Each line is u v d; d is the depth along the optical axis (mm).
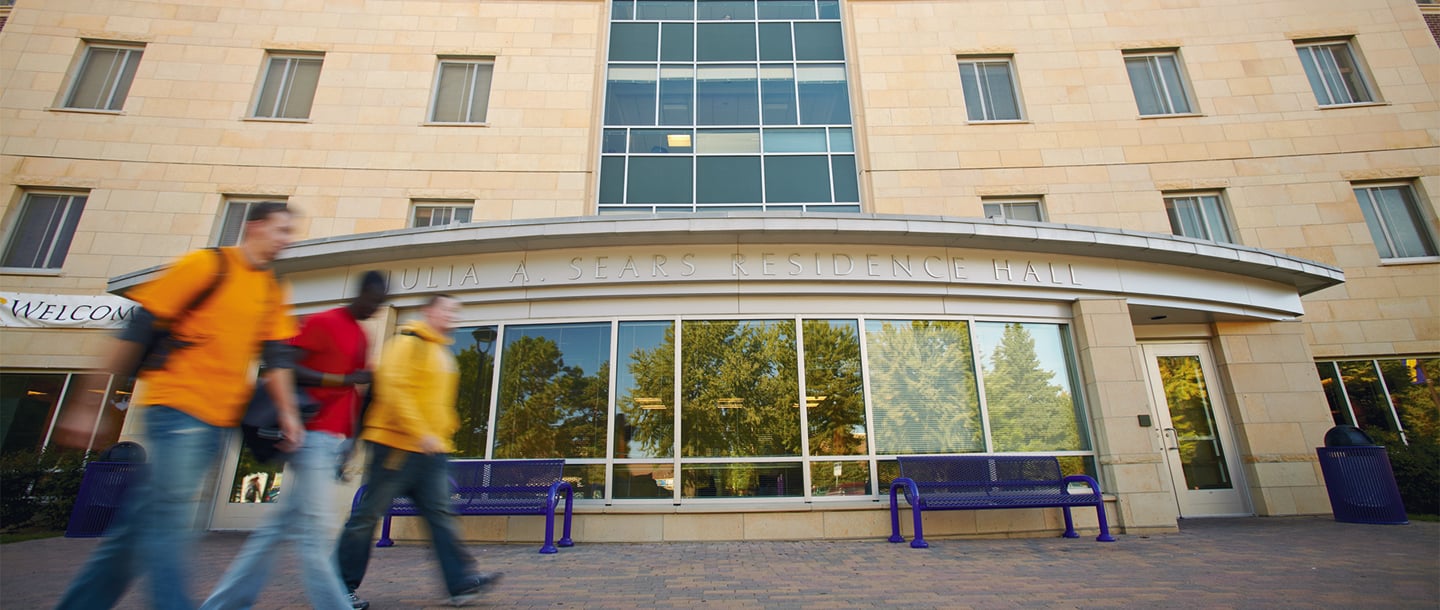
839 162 14055
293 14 14594
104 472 8930
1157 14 14727
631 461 7938
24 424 11305
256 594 3170
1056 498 7387
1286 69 13961
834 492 7910
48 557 6902
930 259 8758
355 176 13453
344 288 8898
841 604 4414
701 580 5258
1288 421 10180
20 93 13352
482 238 8344
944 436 8234
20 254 12492
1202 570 5535
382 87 14203
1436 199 12648
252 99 13922
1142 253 8922
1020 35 14844
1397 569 5477
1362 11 14227
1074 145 13750
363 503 4145
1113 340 8609
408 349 4180
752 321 8508
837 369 8352
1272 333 10586
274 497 8984
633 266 8578
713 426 8094
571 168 13812
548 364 8391
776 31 15430
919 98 14375
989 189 13523
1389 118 13281
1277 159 13234
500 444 8117
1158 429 10312
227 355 2939
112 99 13820
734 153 14109
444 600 4504
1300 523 8844
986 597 4594
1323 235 12570
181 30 14227
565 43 14945
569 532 7301
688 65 15039
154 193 12953
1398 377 11500
